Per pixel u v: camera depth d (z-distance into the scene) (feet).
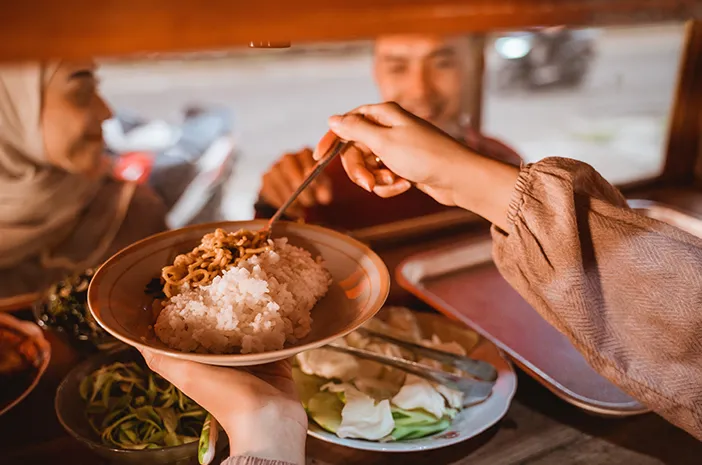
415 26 1.59
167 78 21.03
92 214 6.52
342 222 6.33
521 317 4.19
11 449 2.97
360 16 1.54
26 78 5.49
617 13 1.81
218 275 2.93
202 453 2.73
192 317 2.71
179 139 9.53
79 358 3.58
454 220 5.37
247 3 1.44
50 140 5.84
